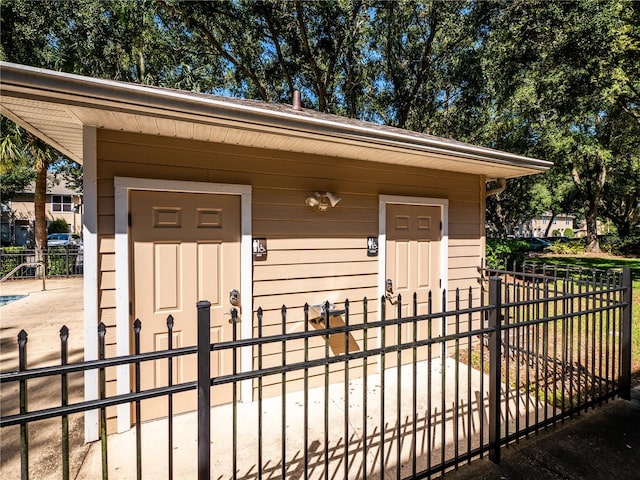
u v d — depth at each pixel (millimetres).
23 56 7332
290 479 2328
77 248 11883
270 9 9609
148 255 3023
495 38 10320
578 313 2963
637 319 5875
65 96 2170
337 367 3980
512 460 2367
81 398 3371
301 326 3756
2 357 4438
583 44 8867
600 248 20859
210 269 3283
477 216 5266
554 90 9898
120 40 8375
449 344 4887
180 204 3156
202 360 1570
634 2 8195
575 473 2238
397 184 4434
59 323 6039
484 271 5145
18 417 1238
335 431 2930
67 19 7586
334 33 10414
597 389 3490
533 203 20344
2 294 8648
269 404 3420
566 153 12602
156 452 2654
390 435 2846
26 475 1268
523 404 3277
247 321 3428
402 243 4527
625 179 19641
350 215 4086
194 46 10555
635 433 2688
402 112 12727
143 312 3004
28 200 24250
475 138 13758
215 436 2865
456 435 2236
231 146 3365
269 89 12297
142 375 3020
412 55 12242
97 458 2566
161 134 3014
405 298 4523
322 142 3311
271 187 3582
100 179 2830
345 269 4051
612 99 8906
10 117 2672
